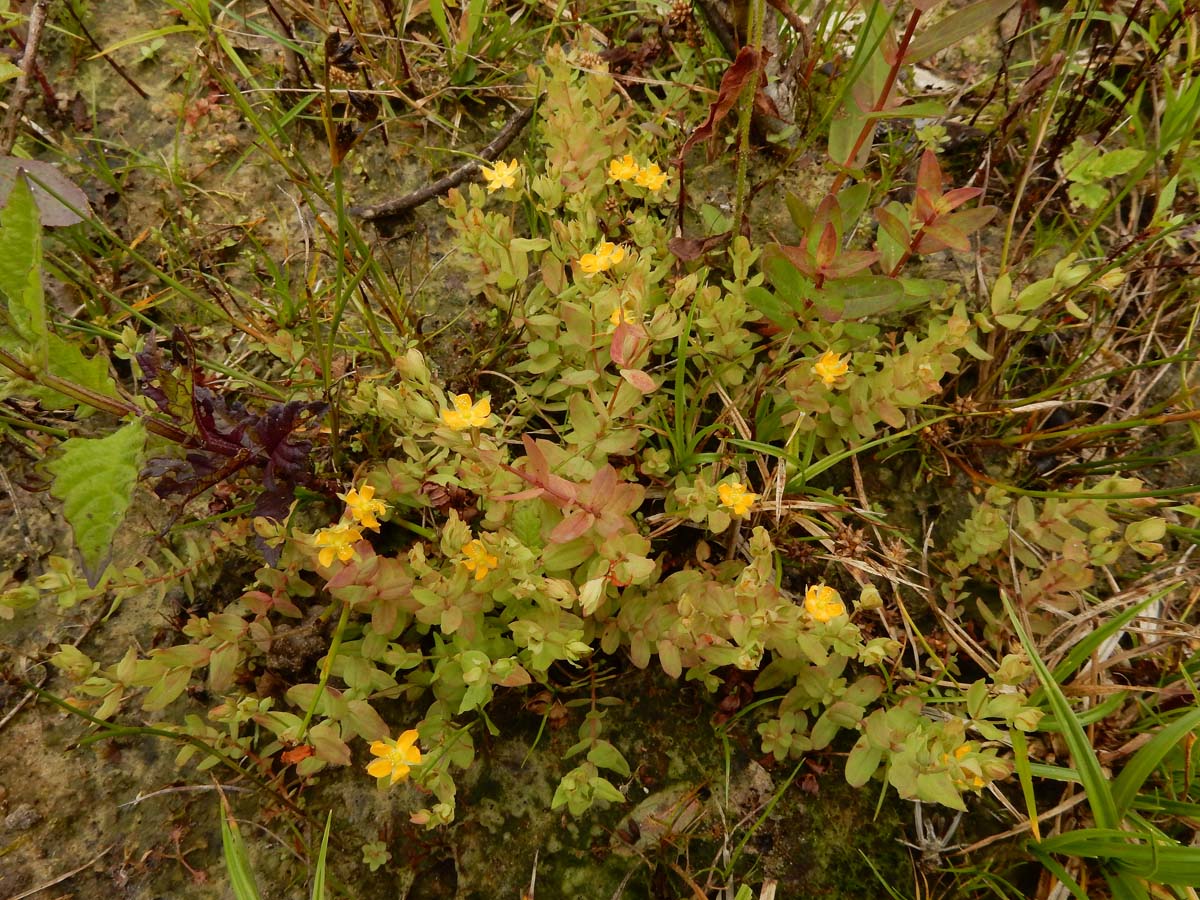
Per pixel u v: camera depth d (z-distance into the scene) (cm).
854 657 20
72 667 16
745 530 20
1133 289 22
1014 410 20
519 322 20
